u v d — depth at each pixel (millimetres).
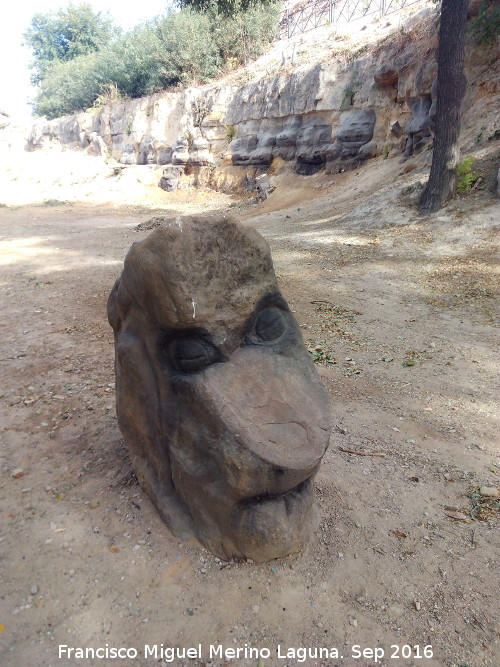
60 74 45562
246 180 26375
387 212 14617
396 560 3387
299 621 2939
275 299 3457
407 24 21234
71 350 7082
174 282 3068
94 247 15211
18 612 2951
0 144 49531
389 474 4309
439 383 6180
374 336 7859
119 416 3850
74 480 4113
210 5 17844
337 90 22156
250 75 27422
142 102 33156
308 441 3080
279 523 3154
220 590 3090
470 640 2865
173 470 3406
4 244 15922
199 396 3119
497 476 4332
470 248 11539
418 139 18234
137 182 30453
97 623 2893
